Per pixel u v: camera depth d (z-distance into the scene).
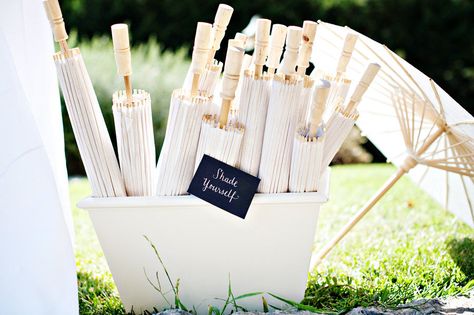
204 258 1.90
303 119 1.88
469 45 7.13
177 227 1.84
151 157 1.92
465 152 2.16
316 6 7.08
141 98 1.87
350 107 1.88
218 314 1.89
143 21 7.22
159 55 6.60
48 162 1.66
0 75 1.60
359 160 6.09
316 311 1.91
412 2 7.11
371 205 2.26
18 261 1.62
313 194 1.81
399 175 2.22
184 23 7.24
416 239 2.78
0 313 1.62
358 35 2.00
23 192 1.62
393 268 2.35
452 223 2.96
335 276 2.30
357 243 2.78
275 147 1.81
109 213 1.81
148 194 1.92
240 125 1.84
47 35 1.99
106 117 5.66
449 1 7.12
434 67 7.20
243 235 1.86
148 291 1.94
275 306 1.99
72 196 4.06
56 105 2.07
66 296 1.69
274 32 1.85
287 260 1.91
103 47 6.32
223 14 1.89
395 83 2.06
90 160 1.81
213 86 1.91
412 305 2.01
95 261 2.60
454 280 2.25
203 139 1.81
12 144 1.61
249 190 1.79
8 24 1.83
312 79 1.93
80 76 1.77
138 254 1.88
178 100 1.81
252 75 1.81
